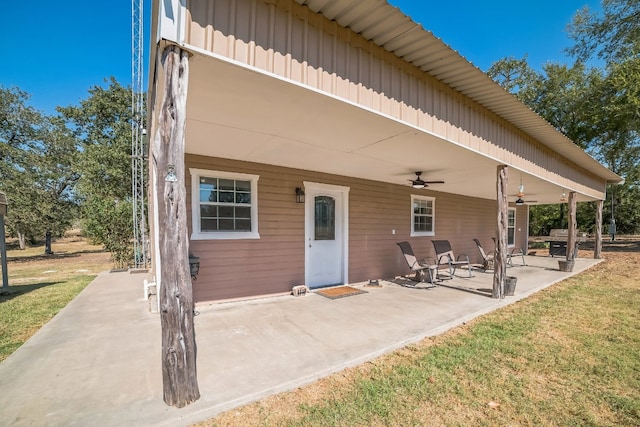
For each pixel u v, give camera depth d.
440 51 3.05
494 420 2.09
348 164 5.43
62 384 2.38
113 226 10.16
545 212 22.69
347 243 6.48
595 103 14.84
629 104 12.49
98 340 3.34
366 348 3.09
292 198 5.66
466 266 9.32
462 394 2.39
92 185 14.66
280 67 2.32
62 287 6.96
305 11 2.47
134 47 9.45
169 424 1.92
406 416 2.11
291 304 4.84
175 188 1.98
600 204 11.18
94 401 2.14
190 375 2.10
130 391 2.27
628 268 8.88
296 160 5.12
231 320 4.00
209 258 4.74
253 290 5.13
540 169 6.25
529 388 2.49
